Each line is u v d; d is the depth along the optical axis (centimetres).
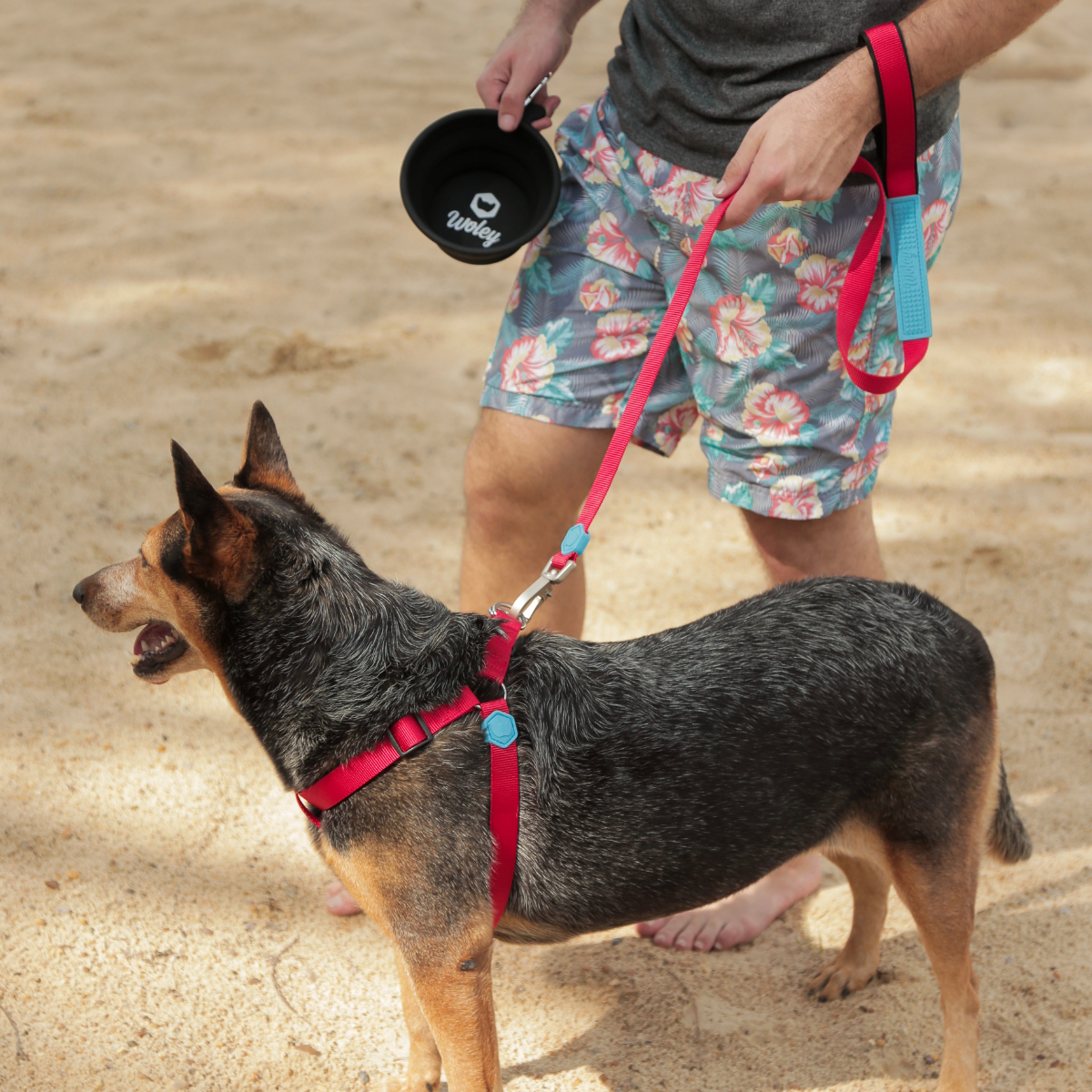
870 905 295
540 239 312
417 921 227
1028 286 705
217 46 1060
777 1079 276
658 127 288
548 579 253
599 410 306
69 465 502
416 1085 267
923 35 242
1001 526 501
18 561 444
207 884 324
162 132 867
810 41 260
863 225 275
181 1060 273
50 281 654
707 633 253
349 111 930
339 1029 286
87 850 330
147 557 247
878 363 293
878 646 249
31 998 284
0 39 1039
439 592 442
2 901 309
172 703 392
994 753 261
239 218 745
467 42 1111
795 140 242
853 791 248
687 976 306
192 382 572
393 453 531
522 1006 296
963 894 254
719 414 299
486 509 318
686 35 278
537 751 236
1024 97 1041
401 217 766
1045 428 574
